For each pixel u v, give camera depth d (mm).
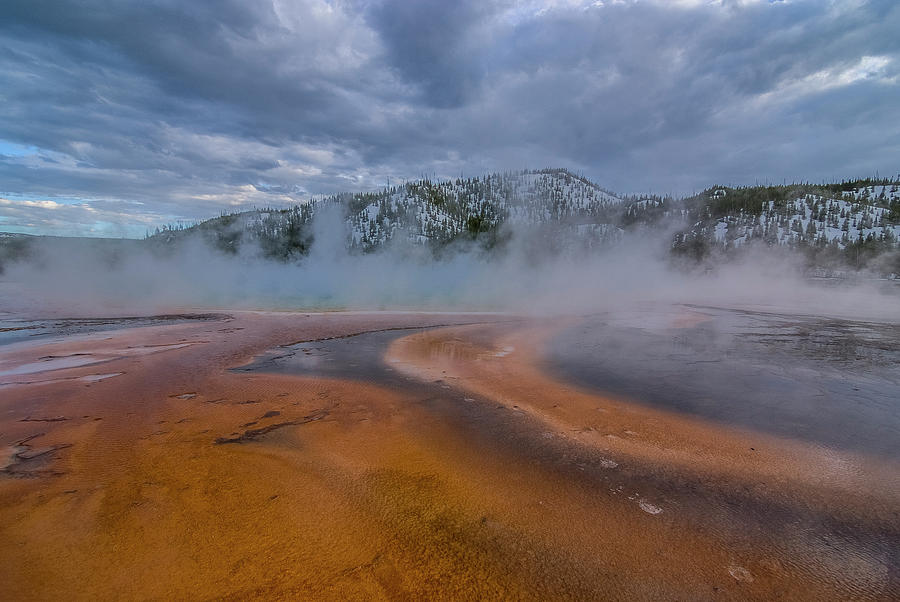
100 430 4664
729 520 3143
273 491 3439
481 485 3609
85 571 2521
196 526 2961
